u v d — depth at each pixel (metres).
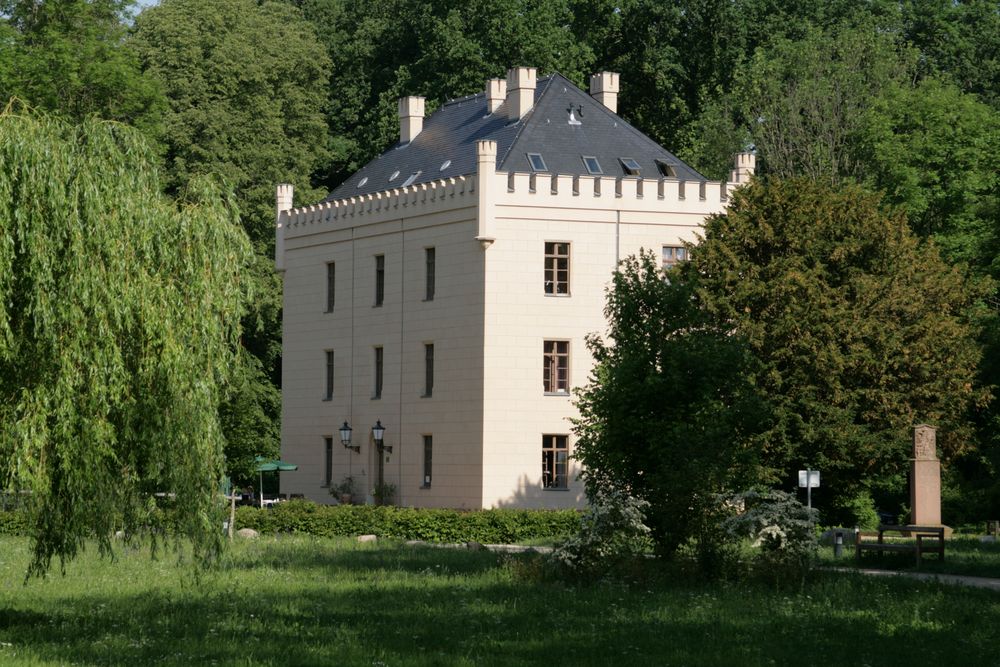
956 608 30.67
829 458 56.81
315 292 75.69
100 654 23.73
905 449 56.62
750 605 31.83
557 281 66.75
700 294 57.53
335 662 23.50
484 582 37.16
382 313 71.44
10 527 57.03
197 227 27.94
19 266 24.44
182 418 26.59
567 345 66.62
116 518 26.88
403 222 70.31
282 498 76.38
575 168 69.44
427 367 69.12
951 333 59.53
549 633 27.34
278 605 31.48
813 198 60.66
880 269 60.69
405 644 25.59
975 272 73.31
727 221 60.75
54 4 67.25
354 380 72.94
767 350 57.19
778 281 57.50
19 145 24.61
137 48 82.50
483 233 65.62
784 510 36.56
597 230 66.88
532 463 65.94
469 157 71.75
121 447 26.23
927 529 42.84
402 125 79.81
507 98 72.81
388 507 59.34
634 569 36.66
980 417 69.19
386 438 70.62
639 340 39.88
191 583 36.06
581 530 38.09
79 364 24.84
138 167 27.59
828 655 24.75
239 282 29.16
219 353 27.97
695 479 36.62
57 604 31.44
